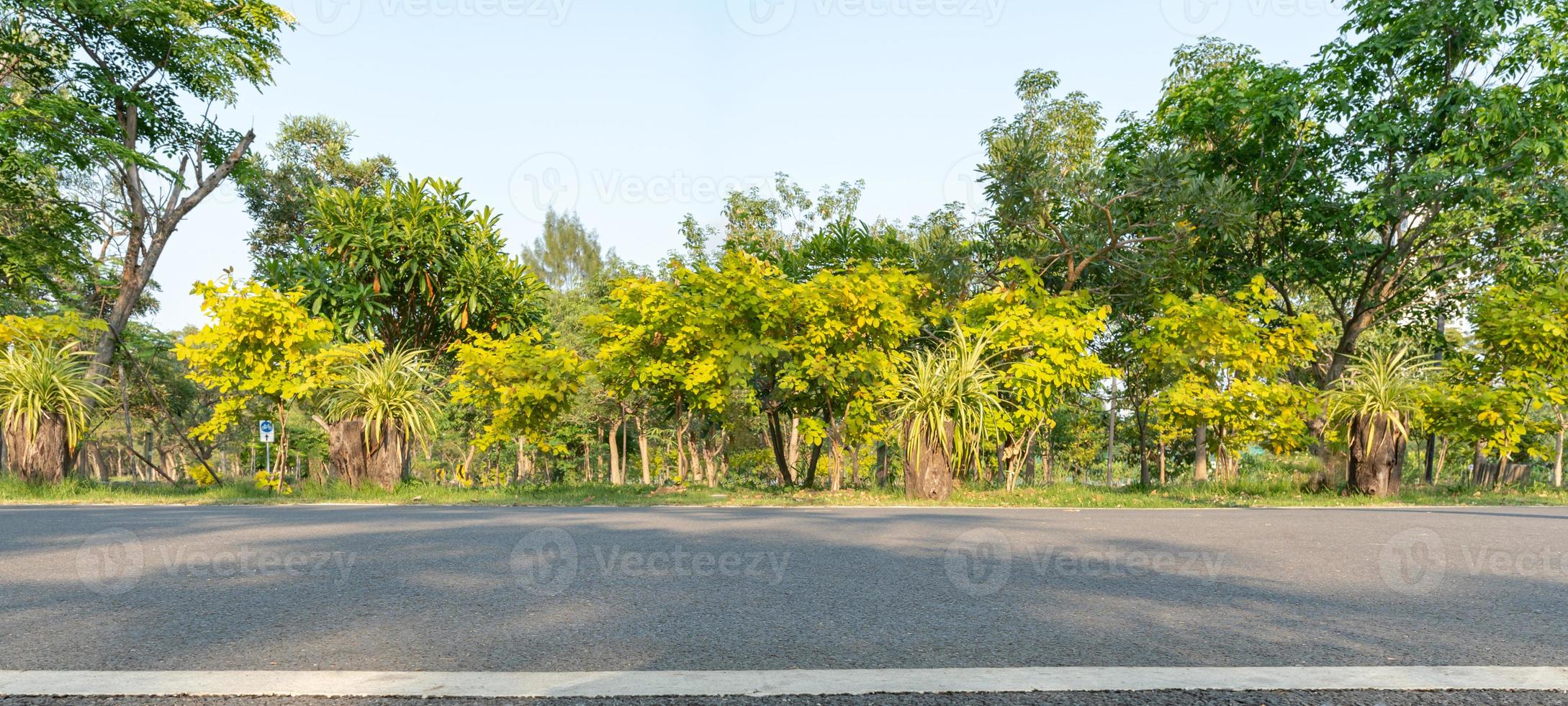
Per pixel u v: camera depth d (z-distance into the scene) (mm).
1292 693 2146
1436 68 17234
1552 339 13859
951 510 8695
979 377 10992
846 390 12039
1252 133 17391
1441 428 12844
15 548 4809
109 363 18312
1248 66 17797
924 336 14961
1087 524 6539
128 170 18719
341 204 15508
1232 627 2852
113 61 18703
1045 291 14188
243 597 3342
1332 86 17359
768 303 11758
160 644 2600
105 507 8680
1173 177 15547
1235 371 14039
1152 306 16406
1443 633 2756
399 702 2072
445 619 2965
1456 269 17688
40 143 16672
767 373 12977
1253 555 4629
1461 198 16484
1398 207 16656
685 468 26172
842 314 12188
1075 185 15609
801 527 6258
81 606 3166
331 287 15039
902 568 4141
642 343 12625
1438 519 7215
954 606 3203
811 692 2152
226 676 2268
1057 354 11914
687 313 11797
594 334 13359
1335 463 12227
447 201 16203
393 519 6934
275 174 29297
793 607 3189
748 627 2850
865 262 12961
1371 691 2162
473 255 15570
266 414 17625
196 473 12914
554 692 2143
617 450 30172
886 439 11664
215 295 12016
